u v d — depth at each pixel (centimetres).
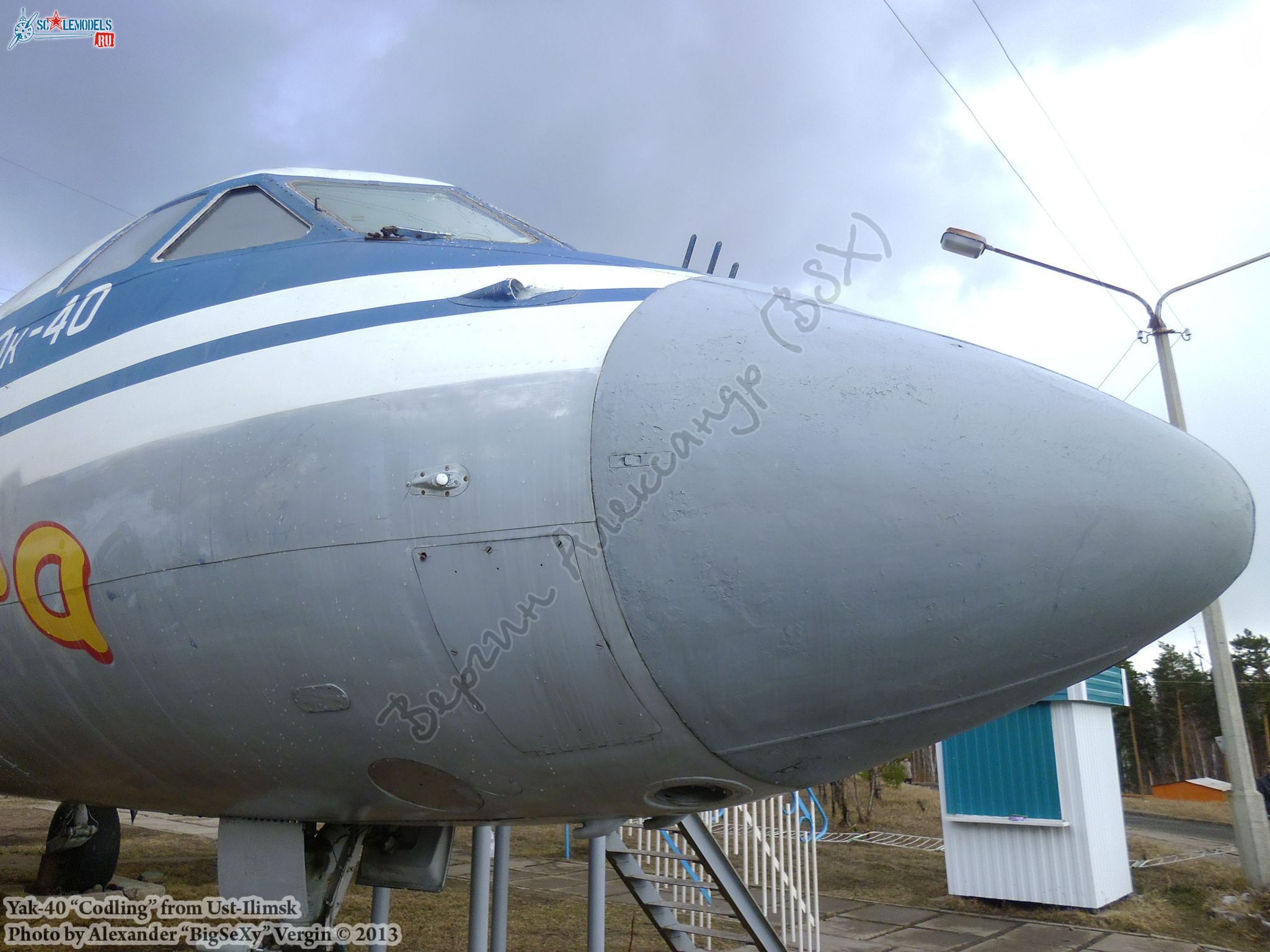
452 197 428
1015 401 254
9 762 367
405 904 959
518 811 296
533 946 809
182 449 287
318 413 273
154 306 341
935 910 1066
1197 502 254
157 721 296
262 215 375
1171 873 1296
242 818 340
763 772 262
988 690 252
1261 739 4325
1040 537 239
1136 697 4766
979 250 954
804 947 742
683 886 720
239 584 267
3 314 459
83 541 295
